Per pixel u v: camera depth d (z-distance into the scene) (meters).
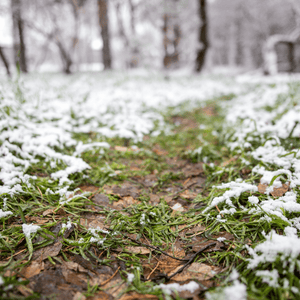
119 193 2.27
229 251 1.60
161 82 9.16
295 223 1.66
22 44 12.71
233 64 31.62
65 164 2.58
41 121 3.52
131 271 1.48
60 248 1.58
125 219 1.91
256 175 2.30
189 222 1.92
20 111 3.24
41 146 2.73
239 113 4.34
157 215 1.98
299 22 13.38
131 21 16.09
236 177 2.47
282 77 9.96
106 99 5.40
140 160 3.09
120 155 3.15
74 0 11.56
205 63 14.53
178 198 2.27
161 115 5.08
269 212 1.75
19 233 1.68
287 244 1.37
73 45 12.77
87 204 2.04
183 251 1.66
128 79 9.40
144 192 2.33
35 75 10.65
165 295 1.29
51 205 1.99
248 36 28.45
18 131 2.79
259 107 4.89
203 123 4.69
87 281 1.38
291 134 2.92
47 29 12.09
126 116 4.22
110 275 1.44
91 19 16.11
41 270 1.43
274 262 1.37
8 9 10.49
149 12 10.79
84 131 3.74
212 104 6.21
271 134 3.04
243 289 1.24
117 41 16.19
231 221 1.82
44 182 2.22
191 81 9.80
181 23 10.65
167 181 2.58
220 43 32.91
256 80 9.90
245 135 3.09
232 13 27.61
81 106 4.71
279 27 24.16
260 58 27.00
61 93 5.30
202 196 2.26
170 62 10.52
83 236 1.71
